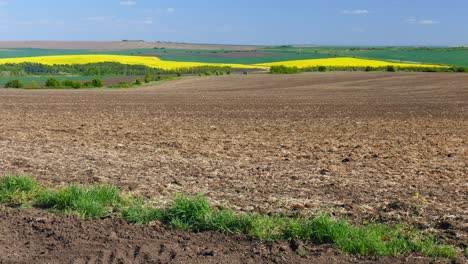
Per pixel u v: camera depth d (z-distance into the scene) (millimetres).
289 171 10703
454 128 19844
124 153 13242
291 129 19625
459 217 7160
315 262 5883
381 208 7684
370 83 62719
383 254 6051
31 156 12445
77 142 15477
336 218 7227
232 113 26953
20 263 5949
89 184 9320
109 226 7148
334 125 21094
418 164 11727
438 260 5848
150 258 6047
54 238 6746
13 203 8250
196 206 7250
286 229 6770
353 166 11453
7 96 42500
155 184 9328
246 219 6953
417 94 44219
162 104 33781
